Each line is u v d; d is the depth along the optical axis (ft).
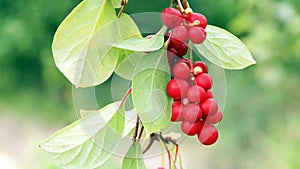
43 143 1.11
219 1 5.66
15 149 5.83
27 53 6.68
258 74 4.35
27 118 6.55
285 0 4.25
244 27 4.30
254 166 4.77
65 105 6.60
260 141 4.85
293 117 4.84
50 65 6.55
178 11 1.05
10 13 6.66
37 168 2.81
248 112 4.97
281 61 4.26
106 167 2.29
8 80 6.73
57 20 6.55
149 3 5.51
